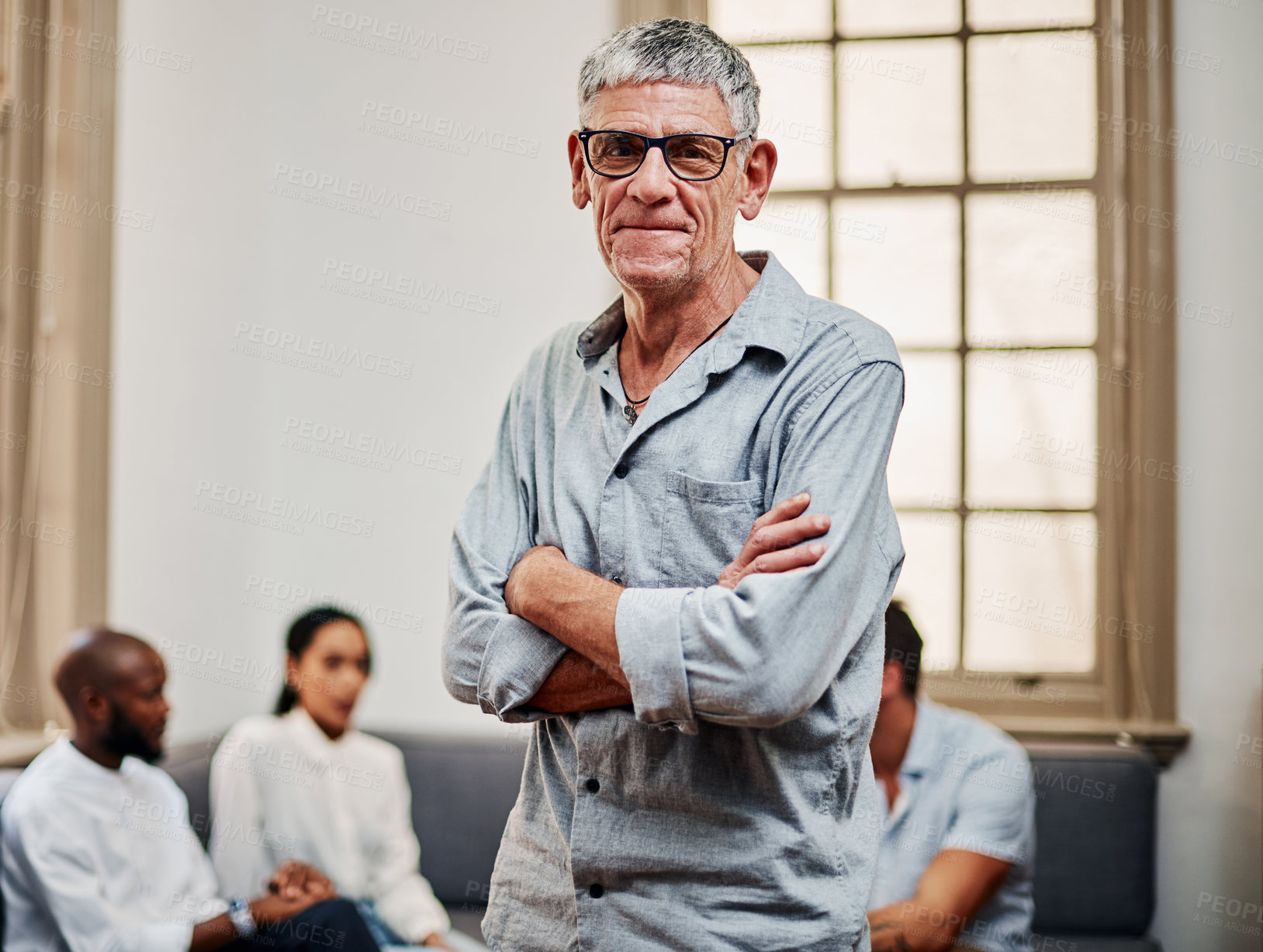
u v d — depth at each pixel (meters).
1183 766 3.06
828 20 3.30
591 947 1.11
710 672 1.00
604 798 1.12
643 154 1.13
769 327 1.16
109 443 2.86
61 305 2.77
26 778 2.32
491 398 3.48
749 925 1.06
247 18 3.51
